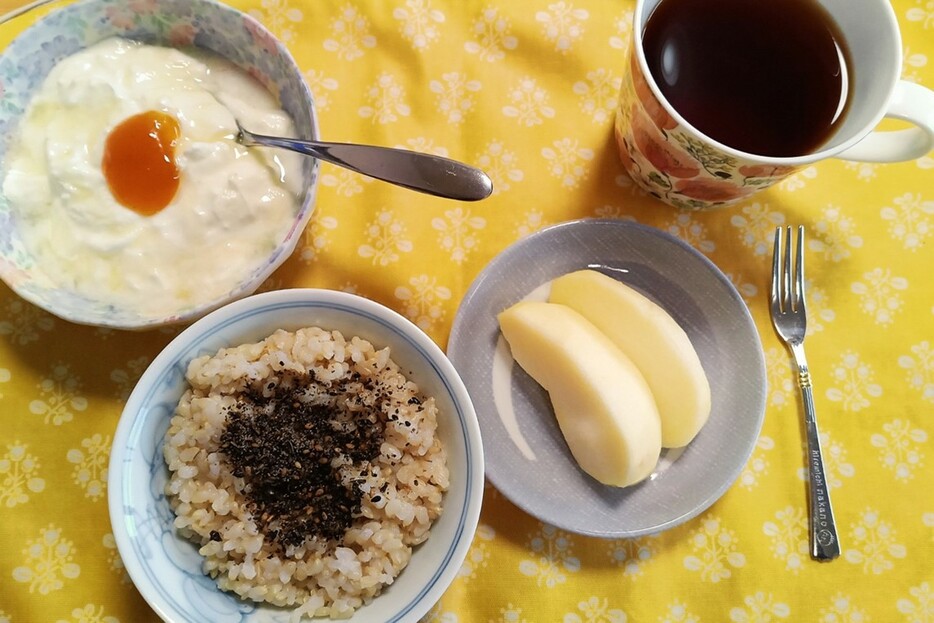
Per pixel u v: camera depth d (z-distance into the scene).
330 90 0.31
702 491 0.27
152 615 0.26
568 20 0.31
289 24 0.31
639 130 0.26
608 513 0.27
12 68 0.26
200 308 0.25
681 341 0.28
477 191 0.26
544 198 0.30
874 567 0.28
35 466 0.27
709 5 0.26
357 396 0.25
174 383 0.24
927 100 0.23
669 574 0.27
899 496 0.28
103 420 0.27
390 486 0.24
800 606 0.27
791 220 0.30
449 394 0.24
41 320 0.28
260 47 0.27
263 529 0.24
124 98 0.27
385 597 0.24
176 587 0.23
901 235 0.30
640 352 0.28
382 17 0.31
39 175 0.27
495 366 0.29
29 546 0.26
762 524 0.28
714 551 0.28
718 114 0.26
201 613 0.23
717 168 0.24
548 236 0.29
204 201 0.27
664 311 0.28
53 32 0.26
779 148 0.25
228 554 0.24
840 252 0.30
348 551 0.24
